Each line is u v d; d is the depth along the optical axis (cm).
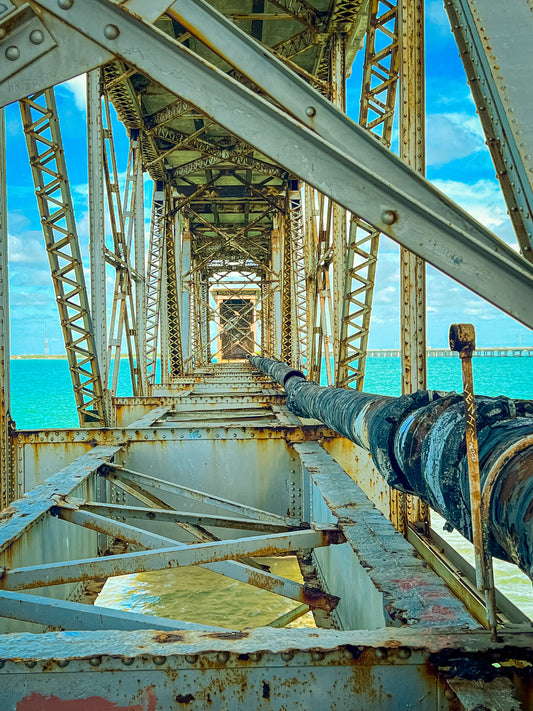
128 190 1739
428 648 258
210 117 279
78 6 279
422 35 664
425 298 678
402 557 402
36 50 282
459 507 270
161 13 279
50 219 886
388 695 258
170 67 278
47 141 844
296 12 1252
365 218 278
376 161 300
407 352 680
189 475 842
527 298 279
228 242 2875
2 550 425
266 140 278
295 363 2431
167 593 723
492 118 365
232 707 257
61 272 913
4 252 771
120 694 255
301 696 258
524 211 337
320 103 295
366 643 263
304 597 467
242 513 703
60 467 824
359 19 1219
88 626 347
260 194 2528
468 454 226
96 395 960
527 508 210
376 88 826
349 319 969
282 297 2748
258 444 845
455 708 255
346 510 525
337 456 847
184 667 256
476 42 357
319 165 278
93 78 1070
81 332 940
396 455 347
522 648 257
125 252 1427
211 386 2088
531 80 329
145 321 1809
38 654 257
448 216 300
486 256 277
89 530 705
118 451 812
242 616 650
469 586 509
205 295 5072
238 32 284
